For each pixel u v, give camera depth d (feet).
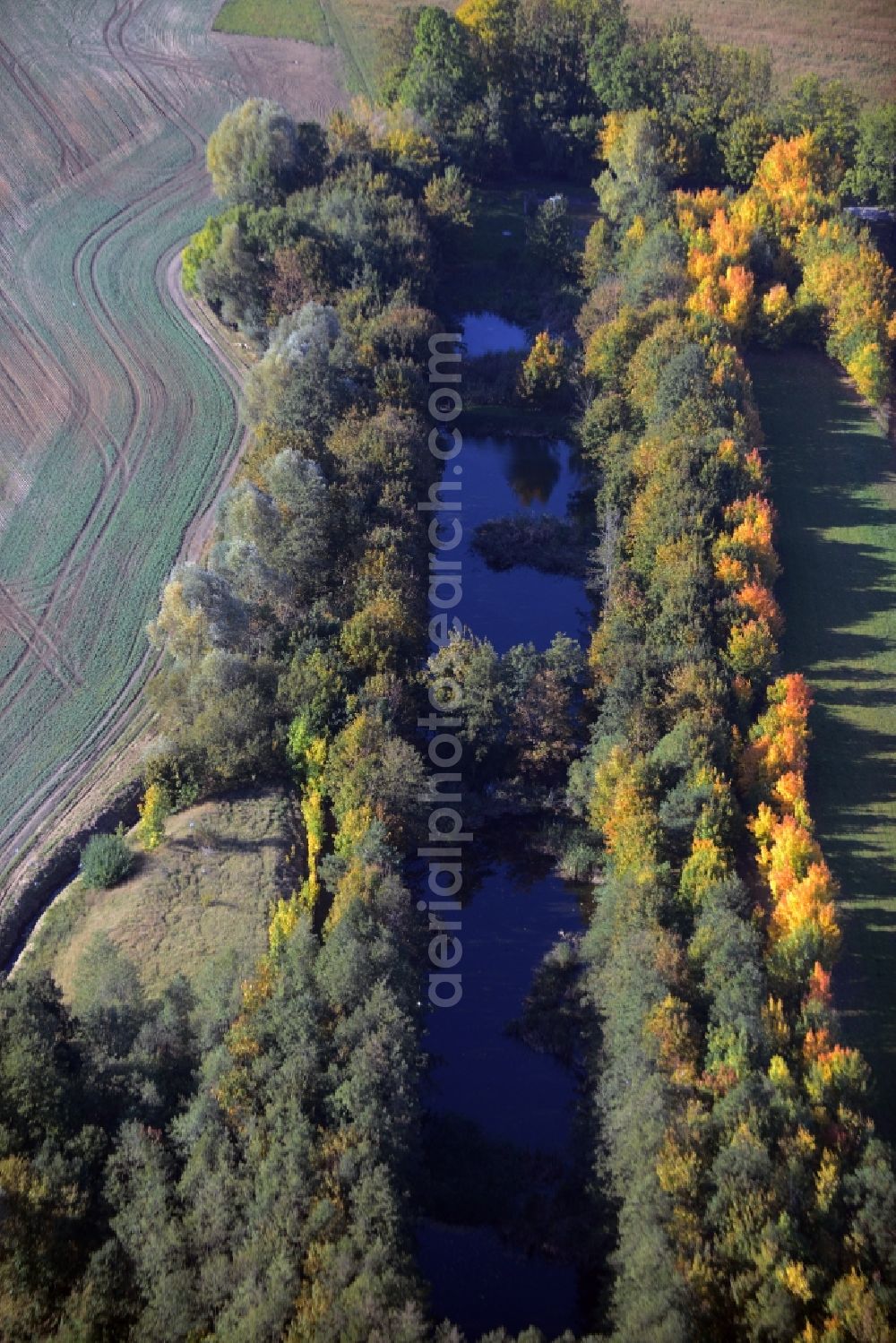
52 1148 184.34
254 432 354.95
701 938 217.56
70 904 241.35
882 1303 164.76
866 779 275.18
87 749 274.57
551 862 266.16
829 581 332.80
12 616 307.58
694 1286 169.17
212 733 262.26
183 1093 198.39
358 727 256.73
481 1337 177.68
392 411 342.23
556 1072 224.94
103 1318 171.32
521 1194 204.44
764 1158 178.70
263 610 289.74
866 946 237.86
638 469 336.70
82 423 375.45
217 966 219.82
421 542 328.70
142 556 326.85
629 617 293.23
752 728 268.41
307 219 417.28
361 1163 183.11
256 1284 170.50
